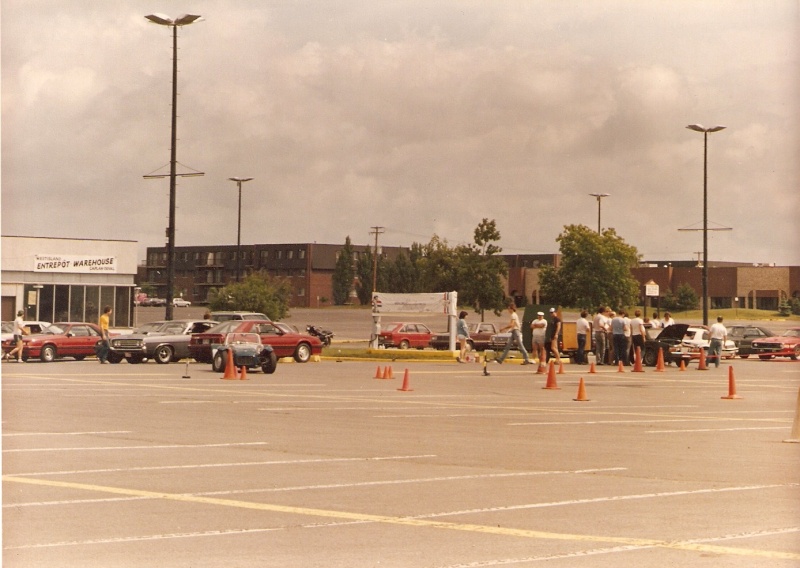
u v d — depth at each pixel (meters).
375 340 48.31
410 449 15.27
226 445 15.47
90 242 63.31
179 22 44.50
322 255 162.12
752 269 122.81
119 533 9.43
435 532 9.57
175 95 45.06
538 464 13.85
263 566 8.25
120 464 13.48
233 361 31.28
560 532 9.58
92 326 41.38
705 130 57.16
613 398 25.16
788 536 9.43
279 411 20.80
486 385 29.23
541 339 35.19
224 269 168.38
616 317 39.59
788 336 49.53
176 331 39.69
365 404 22.73
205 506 10.74
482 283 74.81
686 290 121.56
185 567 8.21
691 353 39.56
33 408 20.61
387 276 159.75
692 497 11.42
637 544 9.09
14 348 40.38
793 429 16.75
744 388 29.12
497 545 9.03
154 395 24.03
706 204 57.59
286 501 11.05
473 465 13.72
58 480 12.21
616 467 13.62
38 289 61.62
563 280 73.88
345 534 9.46
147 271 175.38
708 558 8.55
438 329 95.94
